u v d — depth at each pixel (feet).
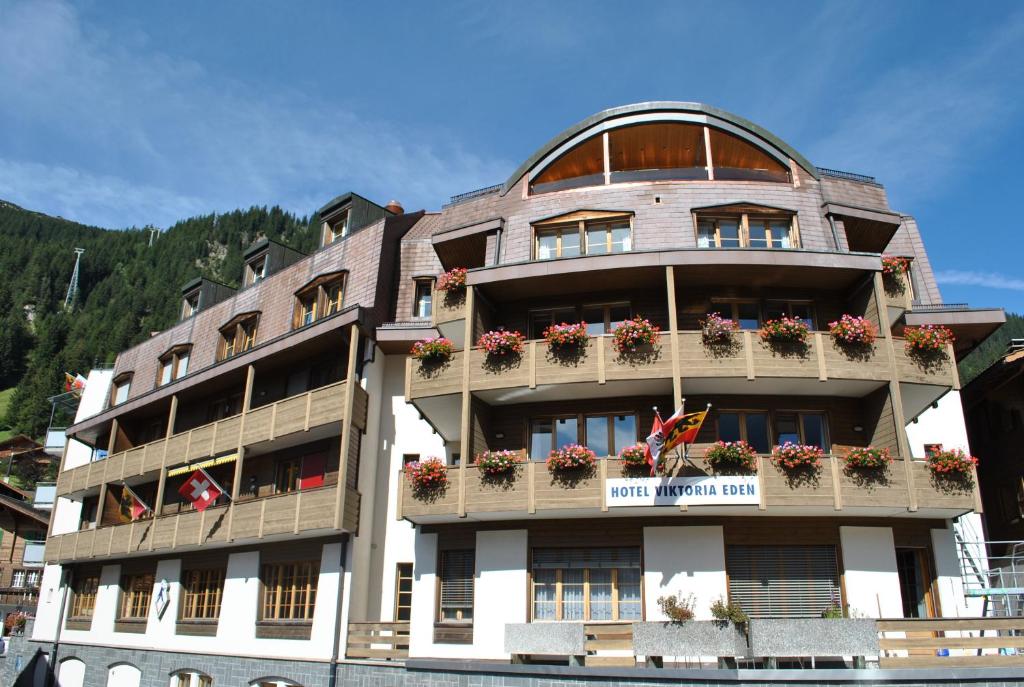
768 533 59.41
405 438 78.33
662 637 49.60
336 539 72.13
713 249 63.21
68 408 160.66
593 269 64.64
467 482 61.41
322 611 71.00
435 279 84.64
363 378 77.46
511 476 60.44
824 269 63.93
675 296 67.62
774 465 57.62
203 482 80.18
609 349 61.98
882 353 60.90
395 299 84.33
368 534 74.43
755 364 60.18
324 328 77.66
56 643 103.50
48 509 146.20
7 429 366.63
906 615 61.98
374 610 73.26
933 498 57.11
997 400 87.04
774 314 67.92
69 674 99.91
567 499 58.75
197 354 100.32
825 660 50.62
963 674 47.19
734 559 59.31
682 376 60.34
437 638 63.46
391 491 76.74
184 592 87.30
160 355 106.22
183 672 83.05
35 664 106.01
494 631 61.00
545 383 62.54
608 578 60.39
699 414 55.06
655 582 59.00
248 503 77.25
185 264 644.27
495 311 71.46
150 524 88.48
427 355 66.44
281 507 74.02
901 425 58.95
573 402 66.44
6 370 456.86
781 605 58.08
